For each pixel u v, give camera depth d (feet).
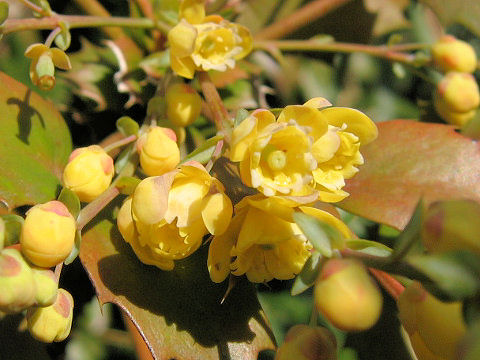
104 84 0.24
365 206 0.19
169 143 0.17
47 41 0.19
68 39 0.19
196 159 0.17
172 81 0.20
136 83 0.24
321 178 0.16
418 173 0.20
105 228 0.18
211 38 0.20
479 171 0.19
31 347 0.22
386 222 0.19
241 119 0.16
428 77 0.24
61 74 0.24
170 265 0.17
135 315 0.17
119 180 0.17
